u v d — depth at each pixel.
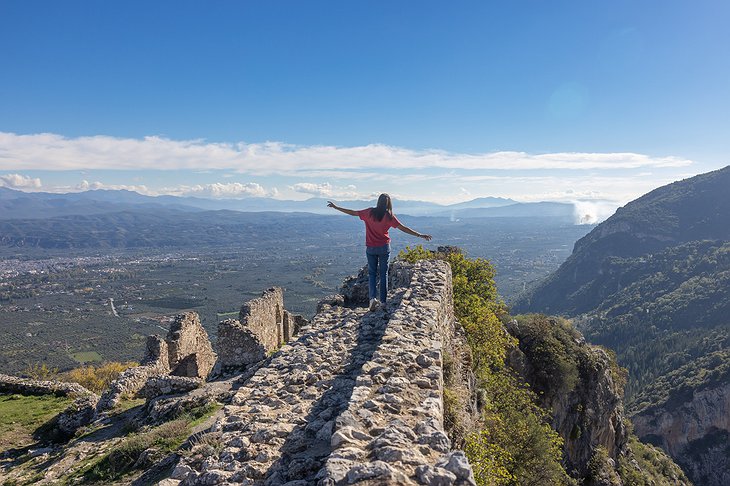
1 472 12.16
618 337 127.25
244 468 5.34
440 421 5.19
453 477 3.87
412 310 10.02
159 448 10.67
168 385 15.30
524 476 17.61
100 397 16.44
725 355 100.06
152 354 19.22
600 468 35.53
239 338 18.61
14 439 14.96
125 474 10.15
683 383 102.00
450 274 17.20
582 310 154.88
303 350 9.89
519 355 32.53
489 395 20.03
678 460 98.31
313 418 6.71
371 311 12.60
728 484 90.75
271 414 6.96
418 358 7.15
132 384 16.83
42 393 19.91
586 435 35.94
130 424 13.61
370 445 4.57
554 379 33.53
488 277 27.50
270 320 25.44
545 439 19.44
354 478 3.86
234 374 17.95
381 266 12.53
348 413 5.21
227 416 7.09
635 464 45.50
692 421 97.69
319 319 12.67
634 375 114.94
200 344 22.62
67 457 12.03
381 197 12.27
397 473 3.90
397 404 5.55
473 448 9.84
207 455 6.13
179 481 5.80
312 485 4.68
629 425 65.75
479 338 21.70
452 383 10.55
